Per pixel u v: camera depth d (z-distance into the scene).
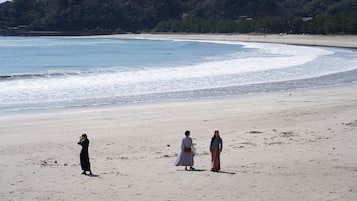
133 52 124.12
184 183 20.14
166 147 26.92
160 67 72.25
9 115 36.84
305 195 18.34
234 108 39.78
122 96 46.19
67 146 27.17
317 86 54.25
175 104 42.06
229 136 29.30
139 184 20.05
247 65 75.50
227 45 165.88
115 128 32.06
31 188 19.50
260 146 26.59
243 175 21.20
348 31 192.12
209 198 18.16
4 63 86.25
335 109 38.25
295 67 72.69
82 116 36.44
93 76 59.84
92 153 25.59
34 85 51.50
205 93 48.53
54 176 21.25
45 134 30.25
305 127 31.61
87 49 142.50
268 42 181.38
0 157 24.59
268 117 35.50
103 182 20.34
